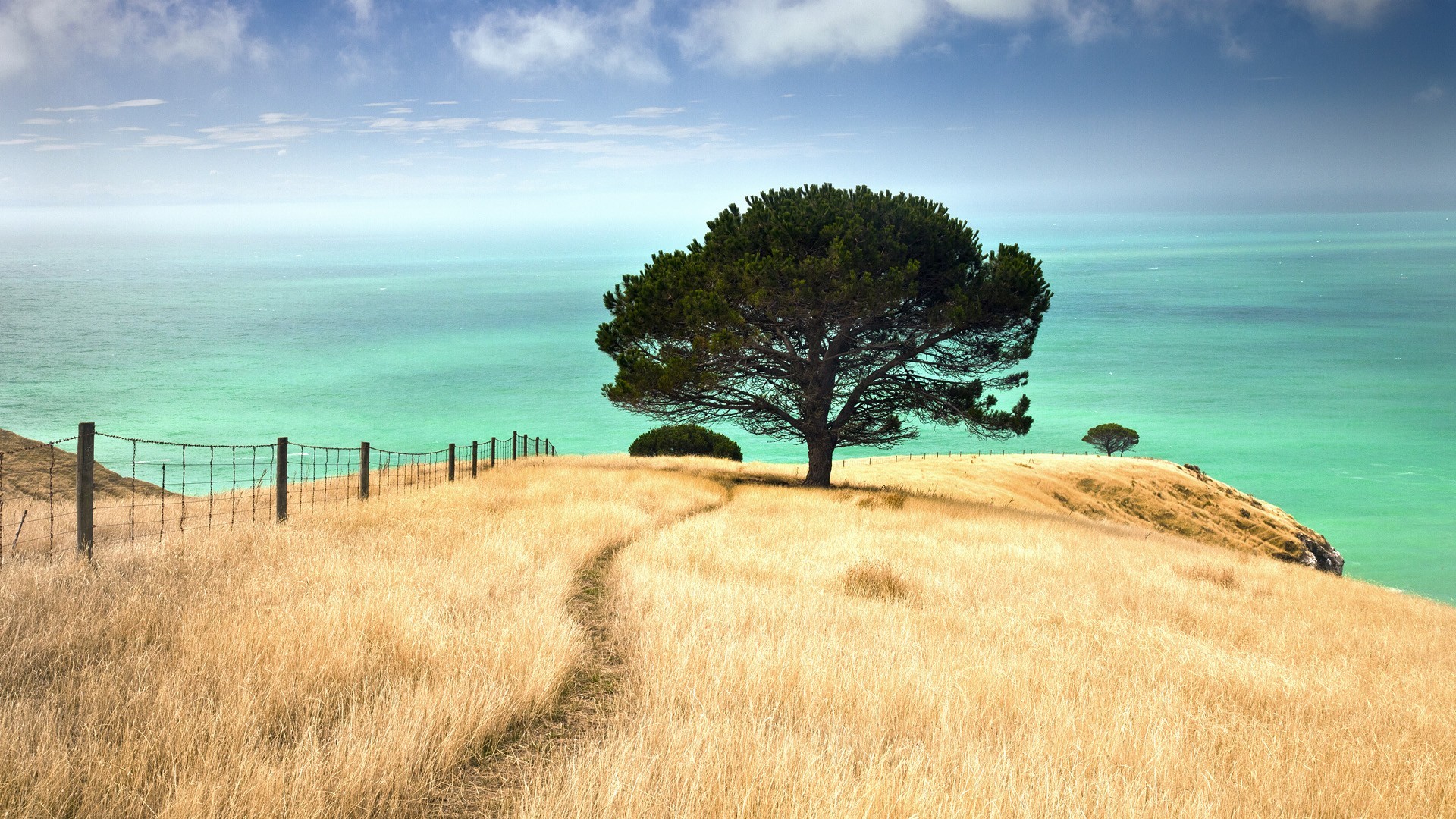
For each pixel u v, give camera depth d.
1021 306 23.89
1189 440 170.62
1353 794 4.99
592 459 33.31
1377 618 12.64
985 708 6.09
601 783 4.28
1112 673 7.45
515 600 8.50
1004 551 15.02
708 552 12.33
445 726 5.13
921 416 28.12
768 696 5.98
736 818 4.07
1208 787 4.88
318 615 6.93
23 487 21.44
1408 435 176.50
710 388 24.84
